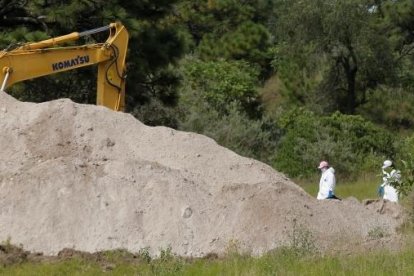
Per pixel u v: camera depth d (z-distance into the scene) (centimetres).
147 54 2645
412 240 1257
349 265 1062
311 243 1252
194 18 4300
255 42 5394
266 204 1335
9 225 1261
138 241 1262
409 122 4888
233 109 3519
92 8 2512
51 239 1244
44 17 2530
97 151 1477
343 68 4912
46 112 1511
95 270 1126
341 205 1453
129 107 2853
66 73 2498
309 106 4891
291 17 4891
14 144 1454
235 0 5797
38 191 1296
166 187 1335
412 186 1482
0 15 2566
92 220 1274
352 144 3334
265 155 3356
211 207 1336
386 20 5019
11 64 1706
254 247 1277
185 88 3662
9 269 1125
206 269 1096
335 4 4725
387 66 4825
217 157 1542
